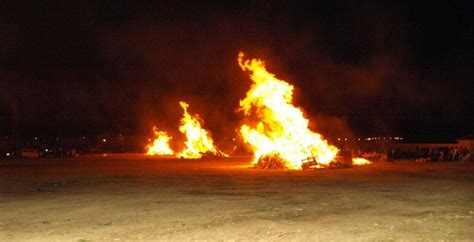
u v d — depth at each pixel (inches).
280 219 605.9
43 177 1378.0
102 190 1000.9
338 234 504.7
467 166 1697.8
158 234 521.0
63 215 668.7
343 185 1040.8
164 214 661.3
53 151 3265.3
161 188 1021.8
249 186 1043.9
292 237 494.0
